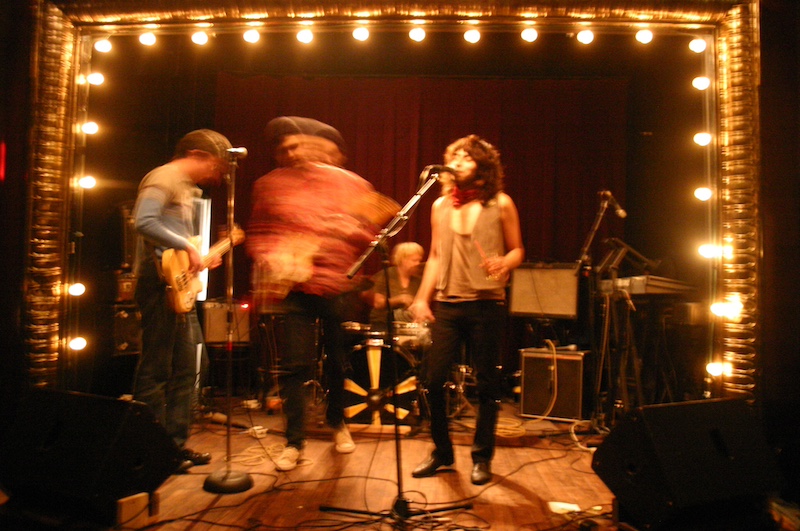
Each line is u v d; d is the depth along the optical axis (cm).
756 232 288
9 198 320
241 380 503
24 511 213
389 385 367
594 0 290
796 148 294
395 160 550
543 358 420
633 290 362
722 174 296
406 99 550
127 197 459
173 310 269
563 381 413
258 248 329
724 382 289
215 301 479
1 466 214
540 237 542
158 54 497
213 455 309
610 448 213
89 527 205
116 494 205
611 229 536
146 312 271
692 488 193
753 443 213
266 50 558
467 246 262
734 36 291
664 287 359
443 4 297
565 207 543
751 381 283
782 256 291
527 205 544
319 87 554
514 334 536
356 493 249
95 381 413
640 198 542
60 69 320
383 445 334
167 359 272
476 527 215
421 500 242
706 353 307
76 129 330
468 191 264
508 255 258
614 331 389
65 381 324
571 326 477
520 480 271
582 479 273
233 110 551
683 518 204
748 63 290
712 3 289
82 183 333
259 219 327
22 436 217
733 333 288
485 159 265
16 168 321
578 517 225
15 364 317
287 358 284
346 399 368
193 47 536
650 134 523
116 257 417
